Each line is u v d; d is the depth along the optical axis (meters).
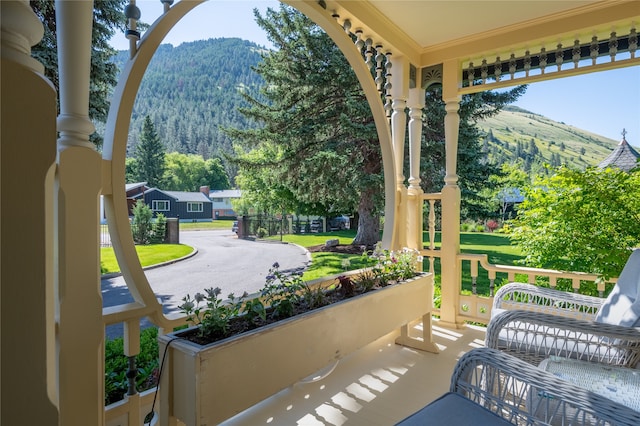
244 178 16.45
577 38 2.91
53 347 0.62
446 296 3.47
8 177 0.55
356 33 2.80
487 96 9.54
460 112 9.09
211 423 1.35
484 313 3.41
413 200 3.48
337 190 9.70
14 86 0.56
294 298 1.94
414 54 3.35
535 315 1.67
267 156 12.87
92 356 1.25
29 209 0.58
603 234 3.77
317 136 9.92
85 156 1.22
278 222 16.47
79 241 1.21
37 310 0.59
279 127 10.16
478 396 1.31
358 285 2.41
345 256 10.77
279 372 1.63
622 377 1.38
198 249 12.53
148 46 1.52
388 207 3.18
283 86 10.03
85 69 1.22
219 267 9.46
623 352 1.66
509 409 1.22
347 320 2.05
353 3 2.56
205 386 1.33
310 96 9.79
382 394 2.24
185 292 6.98
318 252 11.60
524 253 4.50
